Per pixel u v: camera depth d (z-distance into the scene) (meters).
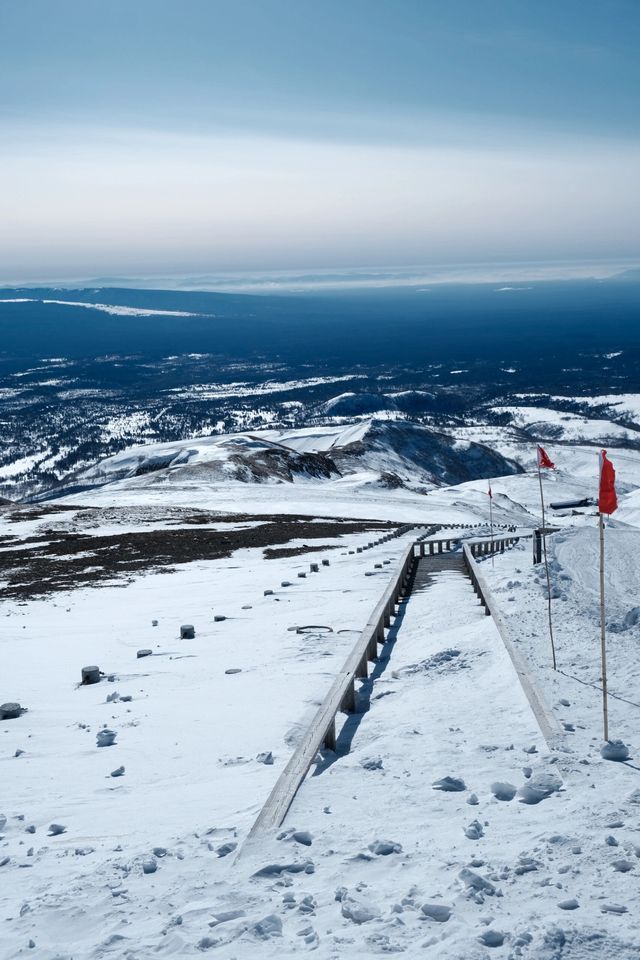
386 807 6.96
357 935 4.61
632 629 14.87
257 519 57.84
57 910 5.38
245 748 10.11
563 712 9.81
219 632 20.61
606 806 6.42
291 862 5.78
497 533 44.03
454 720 9.89
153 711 12.83
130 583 33.06
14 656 19.70
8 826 7.85
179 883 5.68
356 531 50.72
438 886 5.20
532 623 15.56
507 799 6.96
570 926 4.46
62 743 11.34
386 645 16.38
